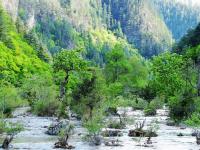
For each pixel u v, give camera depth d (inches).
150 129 1979.6
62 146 1530.5
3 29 6727.4
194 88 2910.9
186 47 5703.7
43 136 1811.0
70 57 3673.7
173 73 3452.3
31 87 3479.3
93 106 2498.8
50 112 2805.1
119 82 4616.1
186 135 1995.6
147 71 5083.7
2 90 2962.6
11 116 2645.2
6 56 5821.9
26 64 6235.2
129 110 3727.9
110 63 4928.6
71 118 2635.3
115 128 2204.7
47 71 6560.0
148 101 4242.1
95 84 2583.7
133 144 1654.8
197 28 6446.9
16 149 1470.2
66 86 3678.6
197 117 2224.4
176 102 2637.8
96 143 1633.9
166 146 1631.4
